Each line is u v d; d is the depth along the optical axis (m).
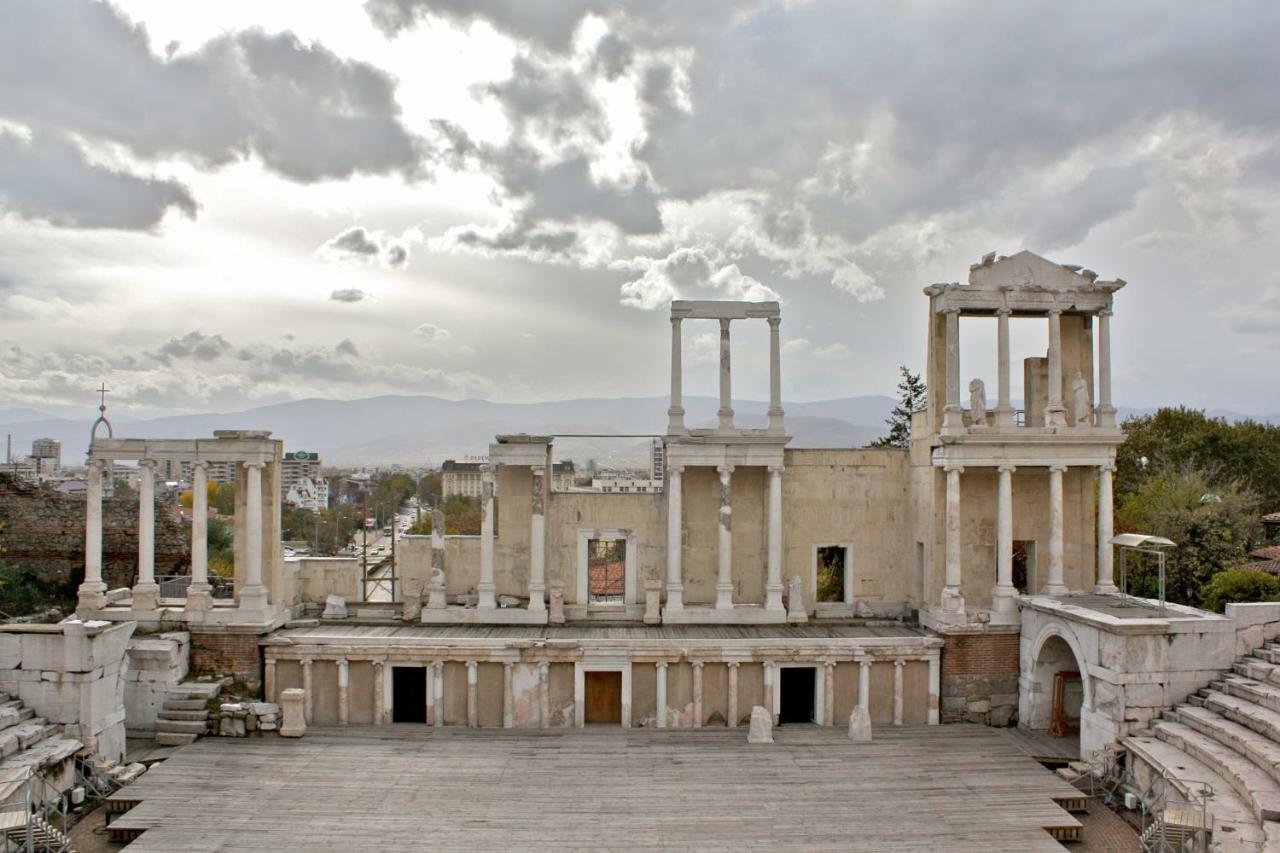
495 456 37.44
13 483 42.72
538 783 27.39
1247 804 22.41
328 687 33.66
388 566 71.81
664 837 23.86
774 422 38.00
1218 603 38.66
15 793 23.84
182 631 33.72
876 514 39.31
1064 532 37.62
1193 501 48.72
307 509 125.88
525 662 33.16
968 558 37.34
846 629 36.31
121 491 61.97
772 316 38.41
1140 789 26.41
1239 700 27.00
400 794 26.48
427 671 33.28
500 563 39.00
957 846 23.55
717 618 37.12
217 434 34.34
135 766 28.78
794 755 30.02
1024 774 28.55
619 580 48.28
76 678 27.78
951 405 35.22
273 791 26.64
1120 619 28.81
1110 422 35.97
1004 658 34.44
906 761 29.59
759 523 39.16
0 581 39.91
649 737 31.77
